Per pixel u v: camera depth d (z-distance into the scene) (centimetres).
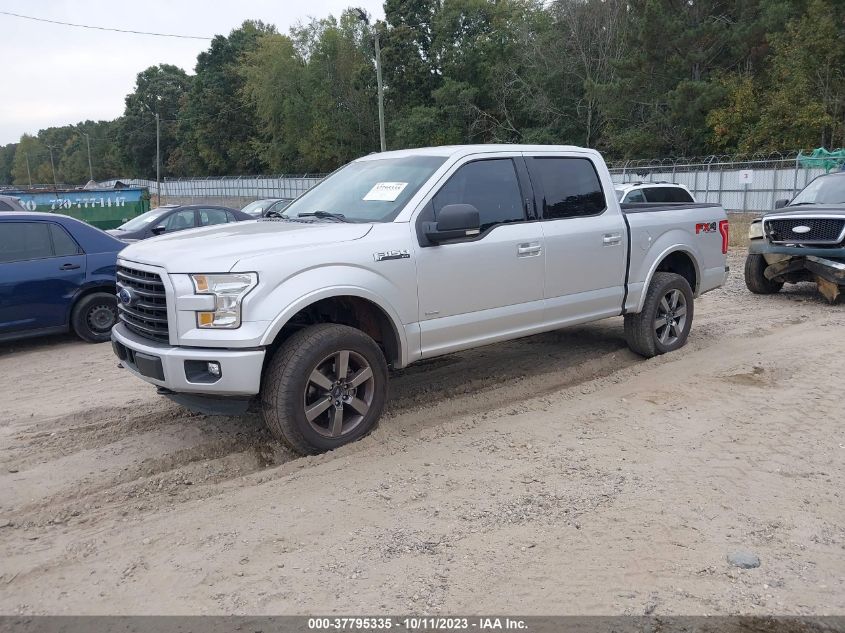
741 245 1925
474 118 5234
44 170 15275
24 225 862
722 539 360
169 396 484
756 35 3722
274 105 6550
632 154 4175
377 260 484
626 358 722
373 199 540
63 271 876
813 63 3419
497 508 395
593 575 329
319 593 320
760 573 330
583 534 365
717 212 784
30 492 439
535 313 588
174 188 7781
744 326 867
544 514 387
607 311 655
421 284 510
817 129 3409
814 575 329
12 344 927
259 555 354
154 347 453
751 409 551
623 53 4538
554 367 696
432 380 657
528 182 594
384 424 525
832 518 382
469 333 547
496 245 552
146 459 485
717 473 438
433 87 5481
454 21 5188
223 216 1502
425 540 362
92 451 505
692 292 771
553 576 329
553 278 597
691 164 3675
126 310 493
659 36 3853
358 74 5791
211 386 434
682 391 599
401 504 404
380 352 496
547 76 4766
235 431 533
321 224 512
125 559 355
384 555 349
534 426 525
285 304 441
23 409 621
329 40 6197
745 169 3250
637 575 329
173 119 9794
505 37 5075
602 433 508
